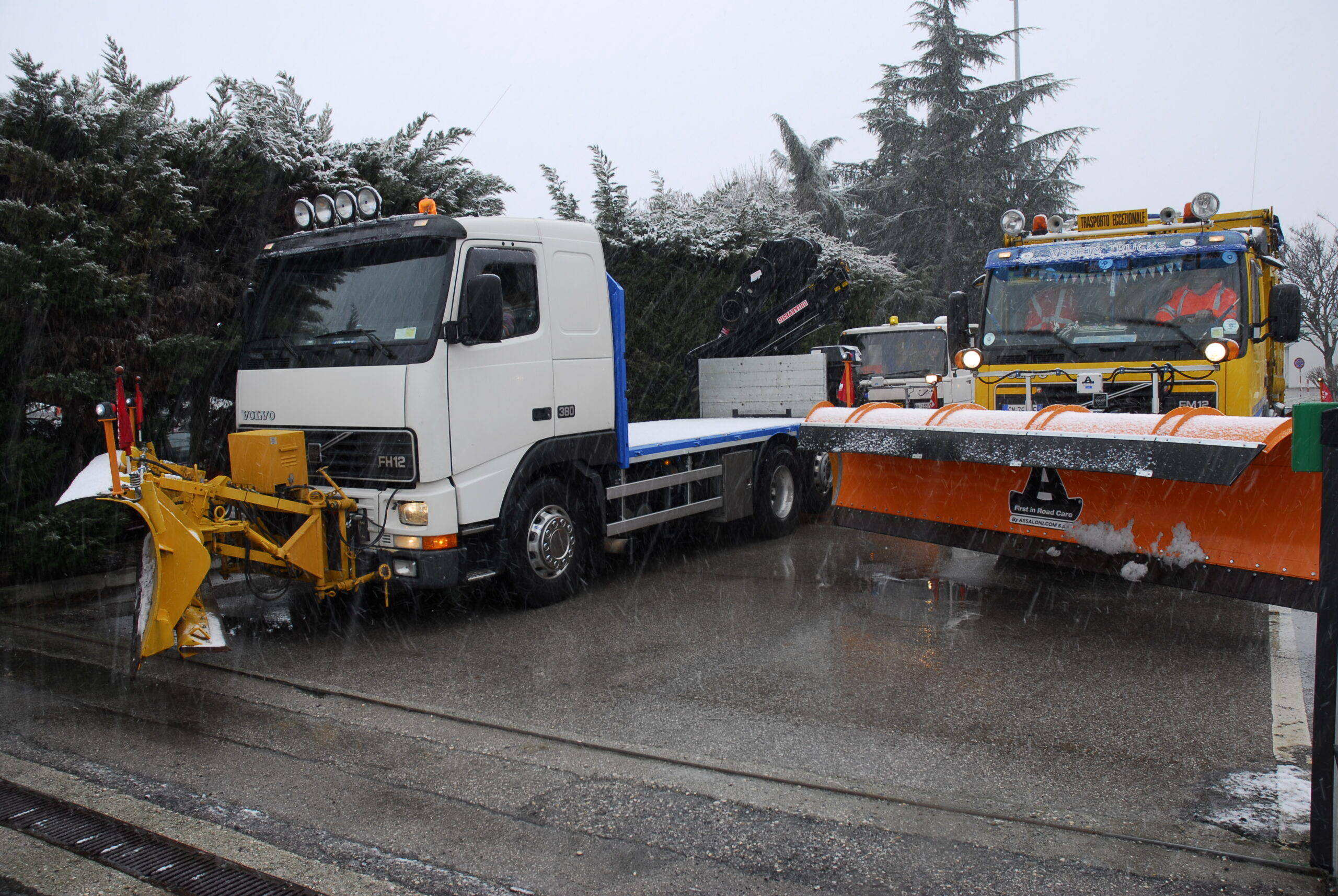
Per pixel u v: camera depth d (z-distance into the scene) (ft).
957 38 99.04
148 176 24.68
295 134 28.73
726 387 33.83
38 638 20.10
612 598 22.88
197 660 18.57
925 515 21.75
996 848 10.76
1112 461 16.80
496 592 23.30
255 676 17.53
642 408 41.24
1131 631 19.12
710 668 17.39
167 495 17.31
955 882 10.07
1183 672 16.65
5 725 15.20
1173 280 24.49
